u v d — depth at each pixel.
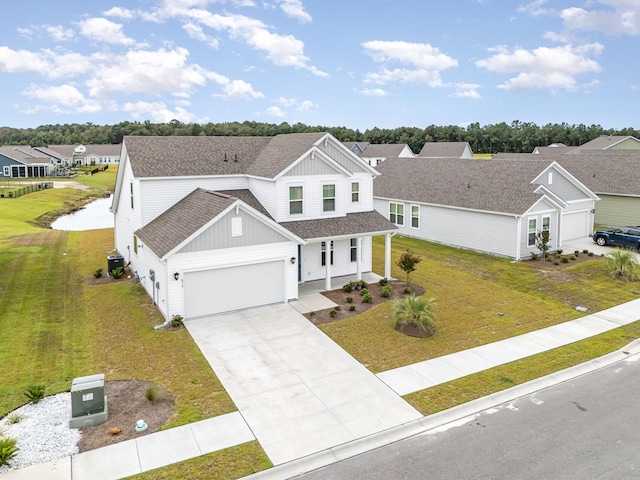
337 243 23.62
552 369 14.23
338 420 11.53
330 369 14.18
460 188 31.69
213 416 11.63
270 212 21.89
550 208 28.44
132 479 9.34
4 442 9.73
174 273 17.33
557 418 11.64
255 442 10.63
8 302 19.64
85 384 11.12
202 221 17.92
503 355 15.18
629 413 11.84
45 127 199.75
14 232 35.16
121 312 18.64
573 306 19.97
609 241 30.59
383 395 12.70
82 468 9.62
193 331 16.88
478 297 20.95
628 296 21.31
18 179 80.50
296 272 20.00
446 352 15.39
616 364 14.72
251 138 26.75
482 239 29.23
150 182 21.72
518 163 31.02
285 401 12.38
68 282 22.58
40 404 12.05
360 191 23.91
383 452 10.36
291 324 17.59
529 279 23.62
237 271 18.72
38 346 15.52
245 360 14.70
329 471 9.73
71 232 36.31
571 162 41.56
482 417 11.73
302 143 22.92
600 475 9.51
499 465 9.85
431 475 9.55
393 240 33.38
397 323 17.19
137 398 12.38
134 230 23.28
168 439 10.66
